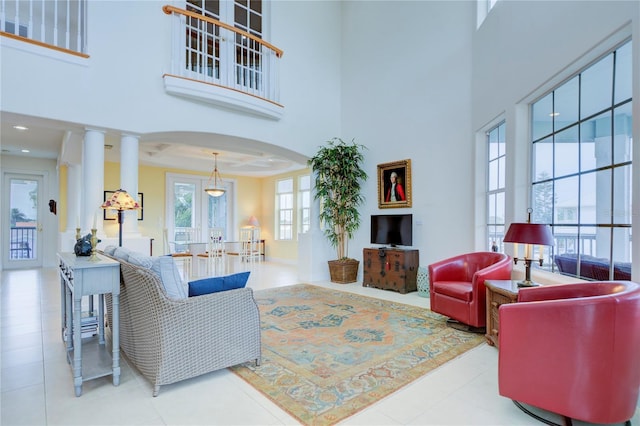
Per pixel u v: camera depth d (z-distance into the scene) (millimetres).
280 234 9789
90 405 1983
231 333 2377
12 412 1901
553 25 2828
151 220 8461
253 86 5293
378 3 6023
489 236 4312
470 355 2738
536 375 1835
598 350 1696
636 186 2027
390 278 5258
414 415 1900
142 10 4203
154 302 2117
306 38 6129
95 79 3844
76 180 6566
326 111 6398
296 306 4289
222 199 9773
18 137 5648
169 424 1806
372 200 6055
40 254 7730
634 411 1782
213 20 4574
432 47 5164
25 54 3439
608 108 2418
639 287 1781
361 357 2686
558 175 2977
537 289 2258
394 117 5707
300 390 2168
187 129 4531
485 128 4227
